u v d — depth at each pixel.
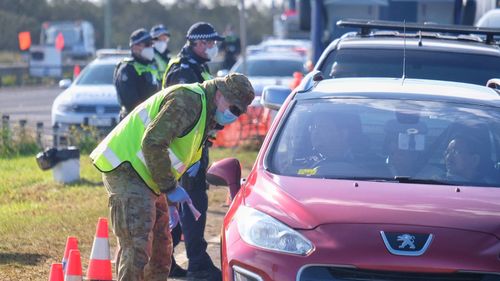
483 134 24.50
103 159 22.77
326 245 20.25
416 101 25.77
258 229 21.14
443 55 34.53
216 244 34.53
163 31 44.09
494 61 34.41
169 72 29.62
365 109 25.42
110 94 63.97
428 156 23.98
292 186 22.36
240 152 61.03
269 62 77.31
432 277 19.88
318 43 60.31
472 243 20.16
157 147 21.92
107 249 25.42
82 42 189.62
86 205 40.19
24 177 48.41
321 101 25.89
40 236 33.75
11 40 180.38
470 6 58.12
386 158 23.98
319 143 24.48
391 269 19.86
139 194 22.73
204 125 22.73
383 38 36.53
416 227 20.42
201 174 28.69
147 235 22.84
